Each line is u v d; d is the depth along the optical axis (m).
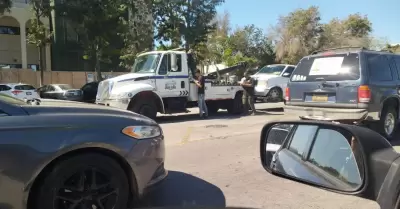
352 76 7.71
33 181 3.31
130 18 31.09
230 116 14.18
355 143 2.51
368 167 2.38
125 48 31.02
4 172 3.19
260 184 5.31
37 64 36.19
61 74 31.47
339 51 8.20
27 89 20.81
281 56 44.47
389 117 8.20
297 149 3.26
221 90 14.32
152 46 30.98
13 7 34.09
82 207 3.54
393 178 2.25
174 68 12.77
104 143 3.60
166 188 5.10
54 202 3.40
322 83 8.13
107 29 29.31
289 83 8.91
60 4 29.19
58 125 3.46
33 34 29.16
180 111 13.03
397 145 7.90
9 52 36.62
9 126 3.27
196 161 6.68
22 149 3.26
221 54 42.59
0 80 29.38
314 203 4.54
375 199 2.37
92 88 23.62
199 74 13.38
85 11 28.41
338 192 2.63
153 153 3.95
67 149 3.43
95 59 31.94
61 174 3.42
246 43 46.16
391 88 8.07
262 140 3.57
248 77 14.76
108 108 4.12
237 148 7.77
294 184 5.30
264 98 16.61
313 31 43.97
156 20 31.75
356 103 7.59
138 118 4.01
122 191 3.73
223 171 6.00
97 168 3.60
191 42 32.59
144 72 12.62
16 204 3.25
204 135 9.48
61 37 34.47
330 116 7.94
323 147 2.93
